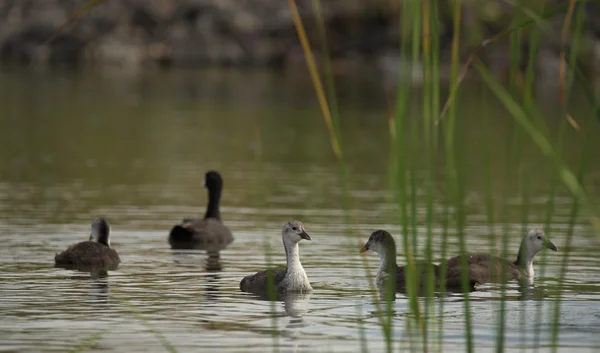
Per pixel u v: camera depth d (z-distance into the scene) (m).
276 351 10.56
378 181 26.78
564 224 20.56
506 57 47.31
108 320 12.98
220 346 11.75
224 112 44.75
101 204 22.97
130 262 16.97
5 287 14.84
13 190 24.69
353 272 16.33
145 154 31.91
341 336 12.22
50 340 11.96
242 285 15.02
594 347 11.73
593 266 16.81
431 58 8.50
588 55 50.16
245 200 23.70
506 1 8.16
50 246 18.11
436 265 15.62
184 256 17.58
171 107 46.38
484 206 22.81
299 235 14.80
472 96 51.69
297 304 14.00
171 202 23.48
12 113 42.69
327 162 30.47
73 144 34.00
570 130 39.41
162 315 13.29
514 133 9.25
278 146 34.09
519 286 15.34
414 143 8.72
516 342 11.97
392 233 19.27
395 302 14.09
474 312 13.48
